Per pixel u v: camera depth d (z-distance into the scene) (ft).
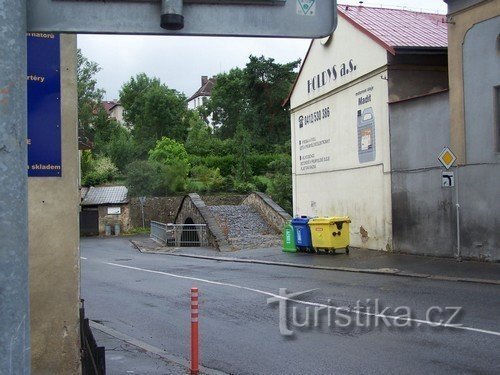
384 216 66.69
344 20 75.05
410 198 62.13
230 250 81.66
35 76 17.78
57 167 18.01
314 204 84.33
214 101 250.57
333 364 24.03
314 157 84.23
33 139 17.76
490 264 51.49
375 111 68.39
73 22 7.82
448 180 53.47
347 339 28.09
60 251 18.07
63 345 18.07
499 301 35.83
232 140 204.13
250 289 45.32
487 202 52.54
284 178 141.28
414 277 48.55
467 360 23.66
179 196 151.74
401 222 63.57
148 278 55.77
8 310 6.71
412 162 61.67
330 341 27.89
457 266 51.67
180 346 28.37
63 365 18.06
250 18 8.20
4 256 6.71
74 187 18.22
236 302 39.75
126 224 147.54
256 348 27.27
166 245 103.45
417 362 23.68
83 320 19.25
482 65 52.85
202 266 65.46
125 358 25.46
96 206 146.82
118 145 200.95
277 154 178.70
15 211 6.81
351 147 73.87
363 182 71.15
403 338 27.68
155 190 151.64
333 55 77.92
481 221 53.21
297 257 67.36
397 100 64.64
